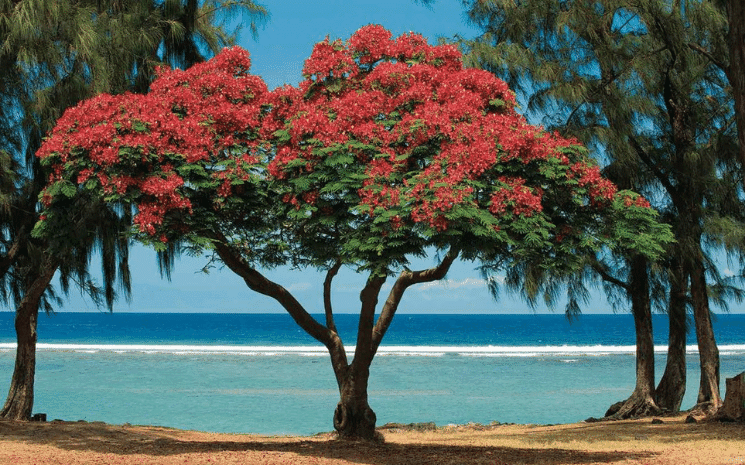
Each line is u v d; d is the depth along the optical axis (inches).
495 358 1898.4
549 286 660.1
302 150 400.8
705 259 673.0
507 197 367.2
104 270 641.6
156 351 2140.7
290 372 1457.9
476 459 416.8
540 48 651.5
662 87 650.8
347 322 7352.4
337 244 414.6
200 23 694.5
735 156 639.8
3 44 538.3
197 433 584.4
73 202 501.4
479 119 400.8
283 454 427.5
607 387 1214.9
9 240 649.0
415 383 1272.1
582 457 425.4
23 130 577.3
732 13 413.7
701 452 439.8
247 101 461.7
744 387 624.1
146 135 405.1
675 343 749.3
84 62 559.8
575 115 640.4
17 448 437.4
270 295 507.2
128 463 395.2
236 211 437.7
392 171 380.8
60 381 1283.2
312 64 446.6
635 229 422.0
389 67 434.3
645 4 614.9
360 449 456.1
